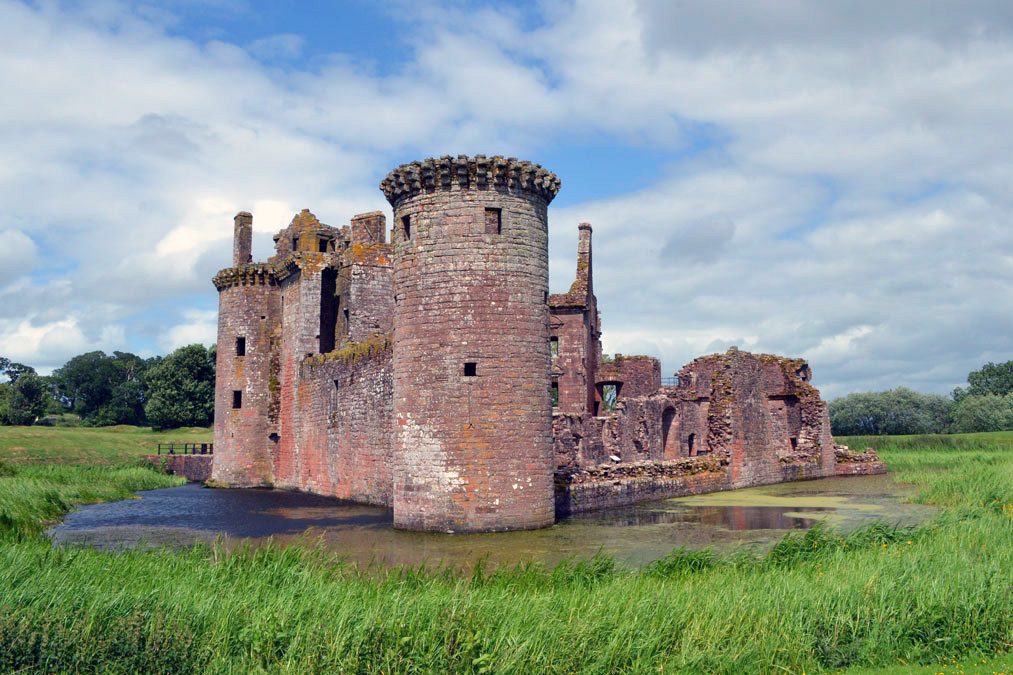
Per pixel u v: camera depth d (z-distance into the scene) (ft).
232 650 39.32
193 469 192.75
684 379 175.32
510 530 83.25
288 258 152.87
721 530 81.41
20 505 100.42
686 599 44.21
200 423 347.97
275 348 159.74
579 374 169.37
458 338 84.99
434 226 86.84
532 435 85.87
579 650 38.37
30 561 51.75
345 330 148.46
